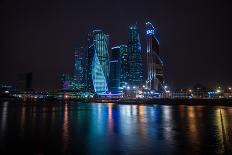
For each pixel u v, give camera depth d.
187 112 149.50
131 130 75.12
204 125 83.25
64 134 68.31
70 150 49.28
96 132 71.56
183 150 47.81
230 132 67.88
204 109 183.38
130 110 182.25
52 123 94.75
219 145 51.47
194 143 53.66
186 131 70.69
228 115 122.31
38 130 76.06
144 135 65.44
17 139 60.69
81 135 66.56
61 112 162.12
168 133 67.94
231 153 45.25
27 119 111.19
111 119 110.44
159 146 51.62
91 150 49.12
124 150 48.88
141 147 51.06
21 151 48.62
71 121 102.25
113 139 60.28
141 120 104.62
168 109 190.50
